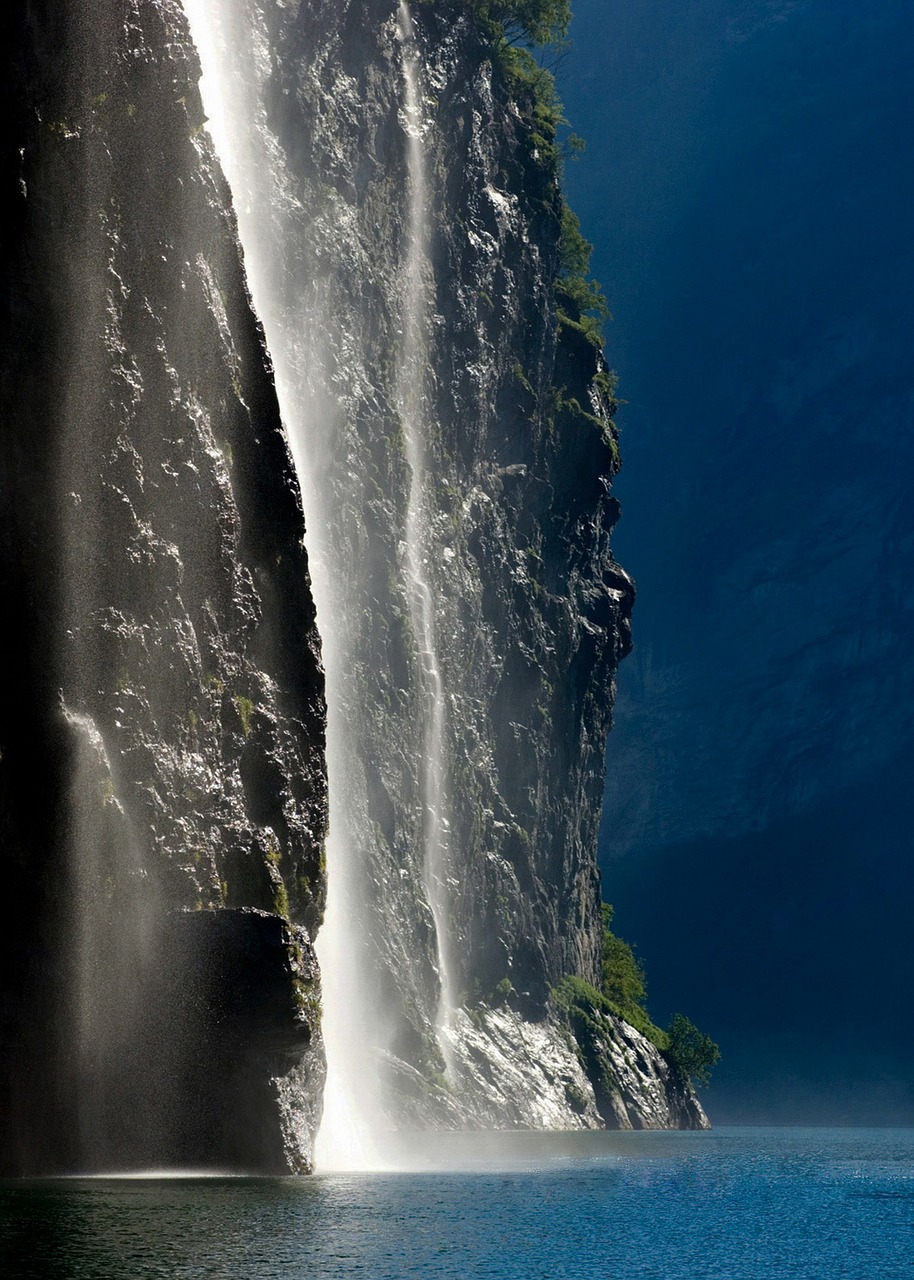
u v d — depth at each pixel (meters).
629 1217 37.47
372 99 94.12
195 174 46.12
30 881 37.44
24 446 39.00
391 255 95.00
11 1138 36.72
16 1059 36.91
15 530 38.56
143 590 41.28
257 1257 25.92
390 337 93.50
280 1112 38.97
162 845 40.06
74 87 41.44
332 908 78.94
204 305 45.62
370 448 89.00
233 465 46.75
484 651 105.06
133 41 43.75
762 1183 51.72
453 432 102.56
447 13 107.06
